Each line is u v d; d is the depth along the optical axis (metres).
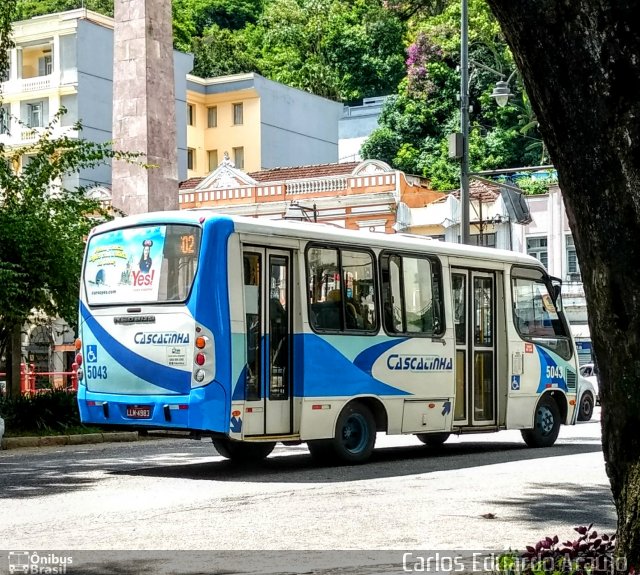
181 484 12.05
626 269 5.50
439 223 43.38
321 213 44.59
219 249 12.88
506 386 16.81
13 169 22.67
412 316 15.32
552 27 5.52
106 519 9.36
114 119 25.25
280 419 13.39
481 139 61.19
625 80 5.41
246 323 13.02
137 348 13.34
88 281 14.02
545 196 46.34
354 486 11.80
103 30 61.88
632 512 5.59
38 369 43.09
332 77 76.12
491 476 12.84
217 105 70.50
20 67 62.12
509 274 17.12
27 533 8.63
